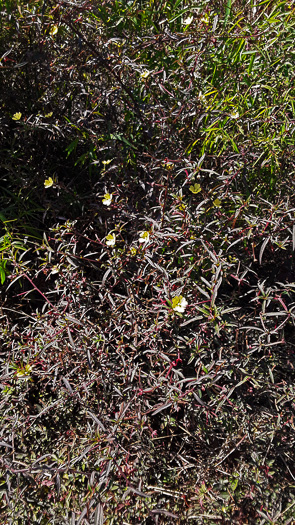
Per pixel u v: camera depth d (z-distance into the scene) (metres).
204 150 2.49
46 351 2.10
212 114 2.45
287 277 2.60
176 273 2.35
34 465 1.79
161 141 2.48
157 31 2.65
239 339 2.19
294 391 2.05
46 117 2.59
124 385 2.10
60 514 1.88
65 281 2.21
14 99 2.78
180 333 2.26
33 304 2.63
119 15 2.67
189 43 2.45
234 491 1.94
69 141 2.82
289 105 2.59
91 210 2.60
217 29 2.59
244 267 2.34
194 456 2.14
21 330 2.46
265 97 2.67
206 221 2.27
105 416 1.86
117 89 2.51
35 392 2.30
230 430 2.05
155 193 2.50
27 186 2.67
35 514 1.90
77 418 2.15
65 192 2.68
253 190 2.57
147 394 2.07
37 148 2.85
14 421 1.92
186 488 1.99
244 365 1.97
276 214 2.33
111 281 2.51
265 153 2.51
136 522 1.86
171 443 2.17
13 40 2.72
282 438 2.06
